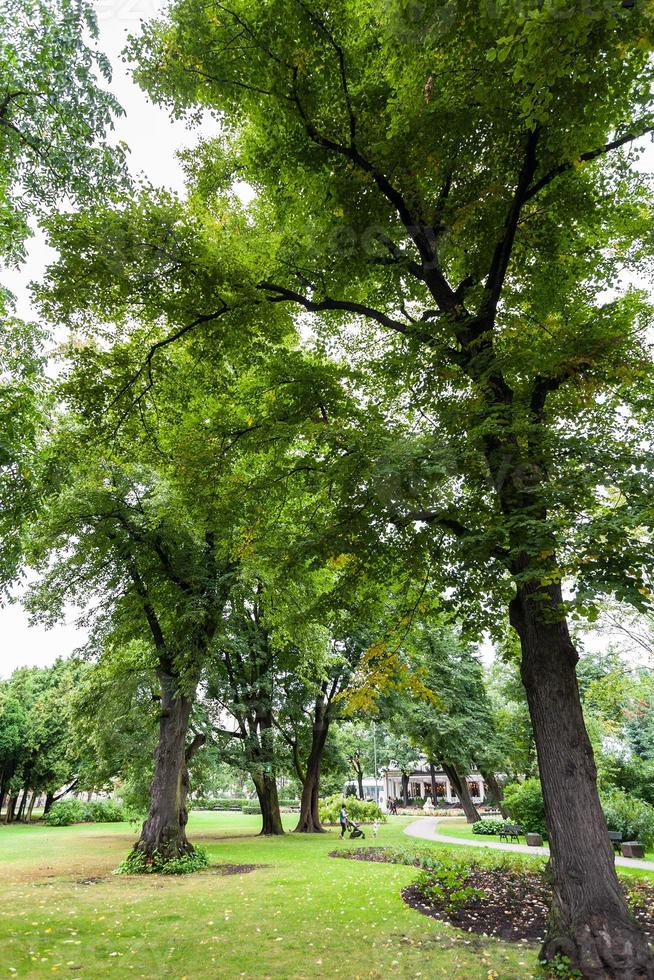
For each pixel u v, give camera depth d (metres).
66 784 50.41
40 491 9.57
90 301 8.55
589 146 7.70
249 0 7.57
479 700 34.12
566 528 6.24
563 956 5.86
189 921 8.60
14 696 47.12
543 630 7.13
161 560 16.38
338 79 8.05
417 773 64.56
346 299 10.95
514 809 21.47
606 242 9.61
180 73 8.24
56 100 8.69
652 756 32.94
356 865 14.72
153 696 18.59
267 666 26.70
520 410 7.09
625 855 15.66
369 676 8.59
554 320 9.55
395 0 5.95
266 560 9.16
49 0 8.03
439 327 8.12
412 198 8.62
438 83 6.95
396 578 9.51
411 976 5.87
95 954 6.79
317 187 8.97
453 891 9.68
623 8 5.07
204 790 26.67
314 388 8.88
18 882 13.41
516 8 4.73
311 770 29.59
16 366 9.30
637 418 8.25
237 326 8.95
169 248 8.06
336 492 8.48
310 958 6.54
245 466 11.91
